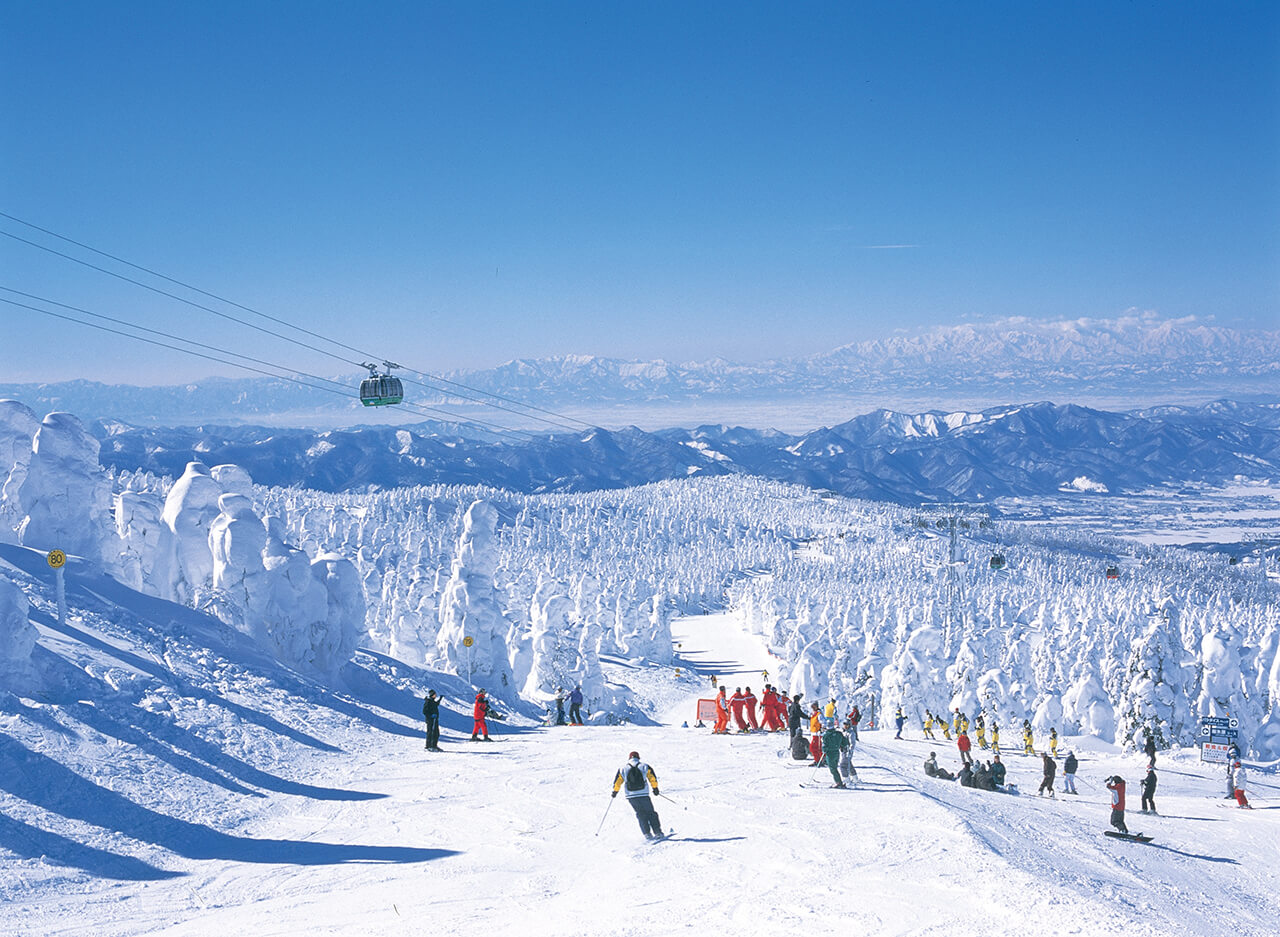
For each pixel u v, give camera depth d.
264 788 23.09
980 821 22.02
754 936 12.95
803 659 93.56
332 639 38.41
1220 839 30.06
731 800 22.75
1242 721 70.88
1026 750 55.81
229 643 35.47
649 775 19.45
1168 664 64.69
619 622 158.12
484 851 18.52
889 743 53.78
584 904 14.91
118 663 27.64
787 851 17.84
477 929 13.66
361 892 15.84
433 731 30.56
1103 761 53.56
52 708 22.81
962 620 105.81
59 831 17.69
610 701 83.12
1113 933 13.14
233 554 38.41
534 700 78.56
